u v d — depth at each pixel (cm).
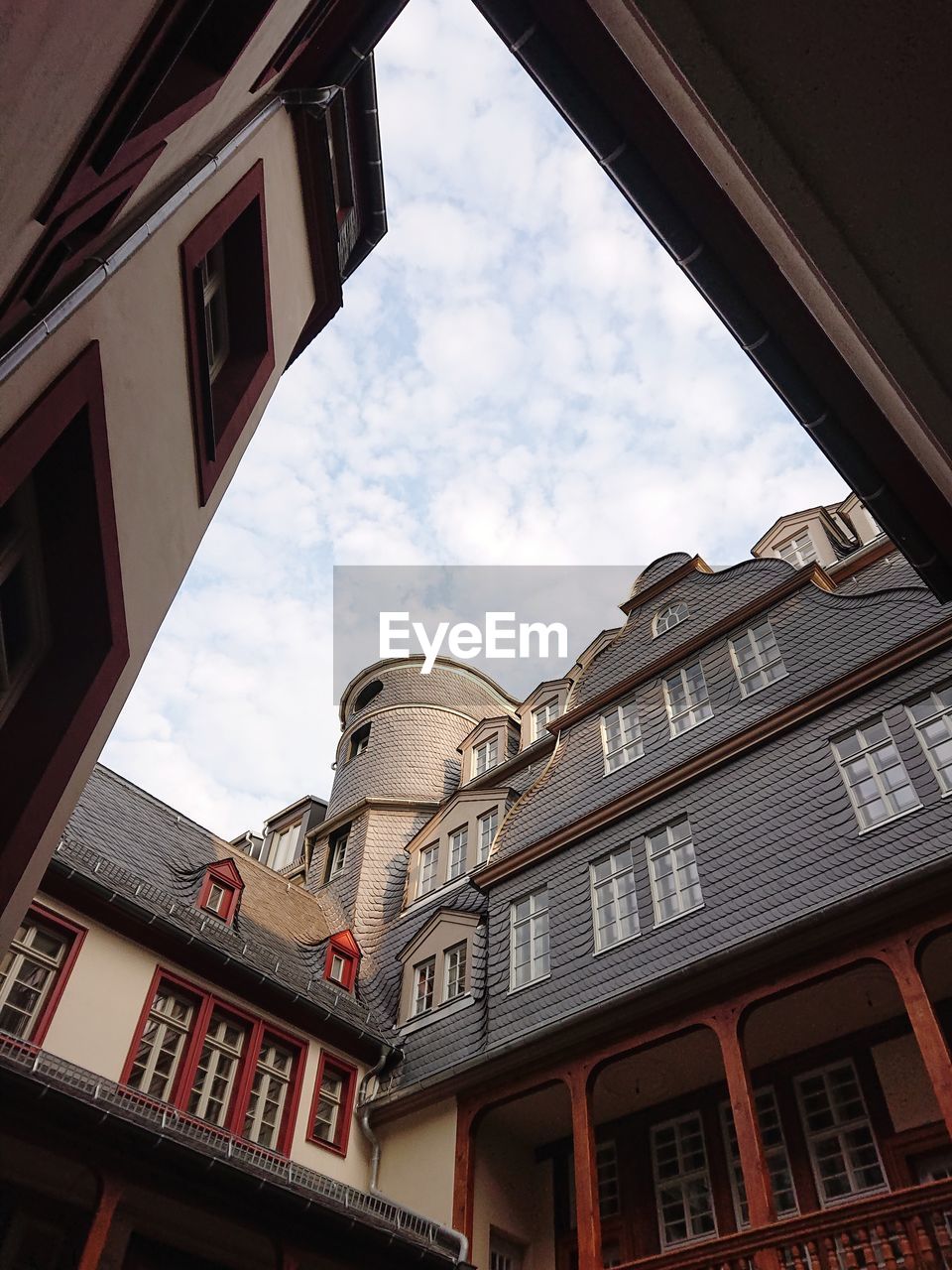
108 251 475
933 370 447
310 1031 1430
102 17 276
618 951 1280
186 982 1298
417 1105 1384
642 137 404
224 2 501
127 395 543
